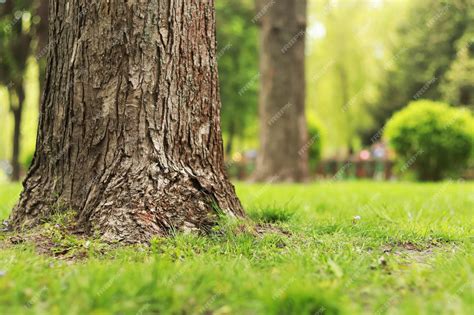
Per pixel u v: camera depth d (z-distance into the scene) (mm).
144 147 4629
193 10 4816
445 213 6559
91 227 4500
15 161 20969
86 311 2805
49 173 4840
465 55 27578
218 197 4797
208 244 4383
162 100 4680
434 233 5168
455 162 18109
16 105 20797
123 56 4641
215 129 4965
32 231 4570
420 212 6477
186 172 4707
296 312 2895
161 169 4609
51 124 4863
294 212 5895
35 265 3594
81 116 4711
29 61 19172
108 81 4660
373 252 4238
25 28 18766
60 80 4824
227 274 3422
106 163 4633
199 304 3010
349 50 38312
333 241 4672
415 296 3131
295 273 3508
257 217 5605
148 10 4656
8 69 19625
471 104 29188
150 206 4480
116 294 3012
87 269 3461
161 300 2994
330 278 3510
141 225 4387
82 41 4707
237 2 31031
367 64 38906
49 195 4785
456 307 2891
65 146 4762
